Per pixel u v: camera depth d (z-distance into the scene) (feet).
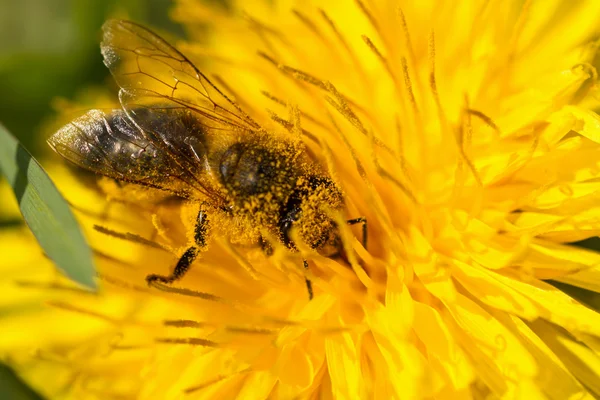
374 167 0.22
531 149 0.21
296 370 0.21
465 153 0.21
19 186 0.20
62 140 0.22
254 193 0.22
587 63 0.22
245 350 0.22
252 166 0.22
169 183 0.23
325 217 0.21
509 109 0.22
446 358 0.21
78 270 0.20
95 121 0.23
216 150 0.22
